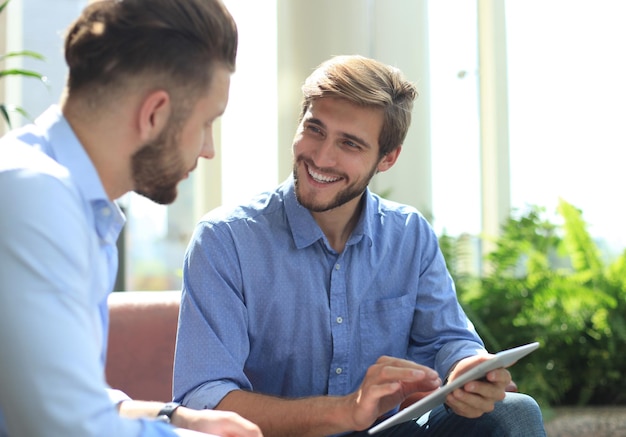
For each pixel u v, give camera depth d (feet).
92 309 4.83
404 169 13.75
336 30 12.76
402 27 13.75
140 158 4.74
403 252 7.55
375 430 5.53
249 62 14.44
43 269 4.24
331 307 7.14
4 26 14.05
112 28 4.60
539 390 11.59
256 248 7.04
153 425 4.60
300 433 6.24
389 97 6.89
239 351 6.84
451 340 7.47
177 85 4.64
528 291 12.48
